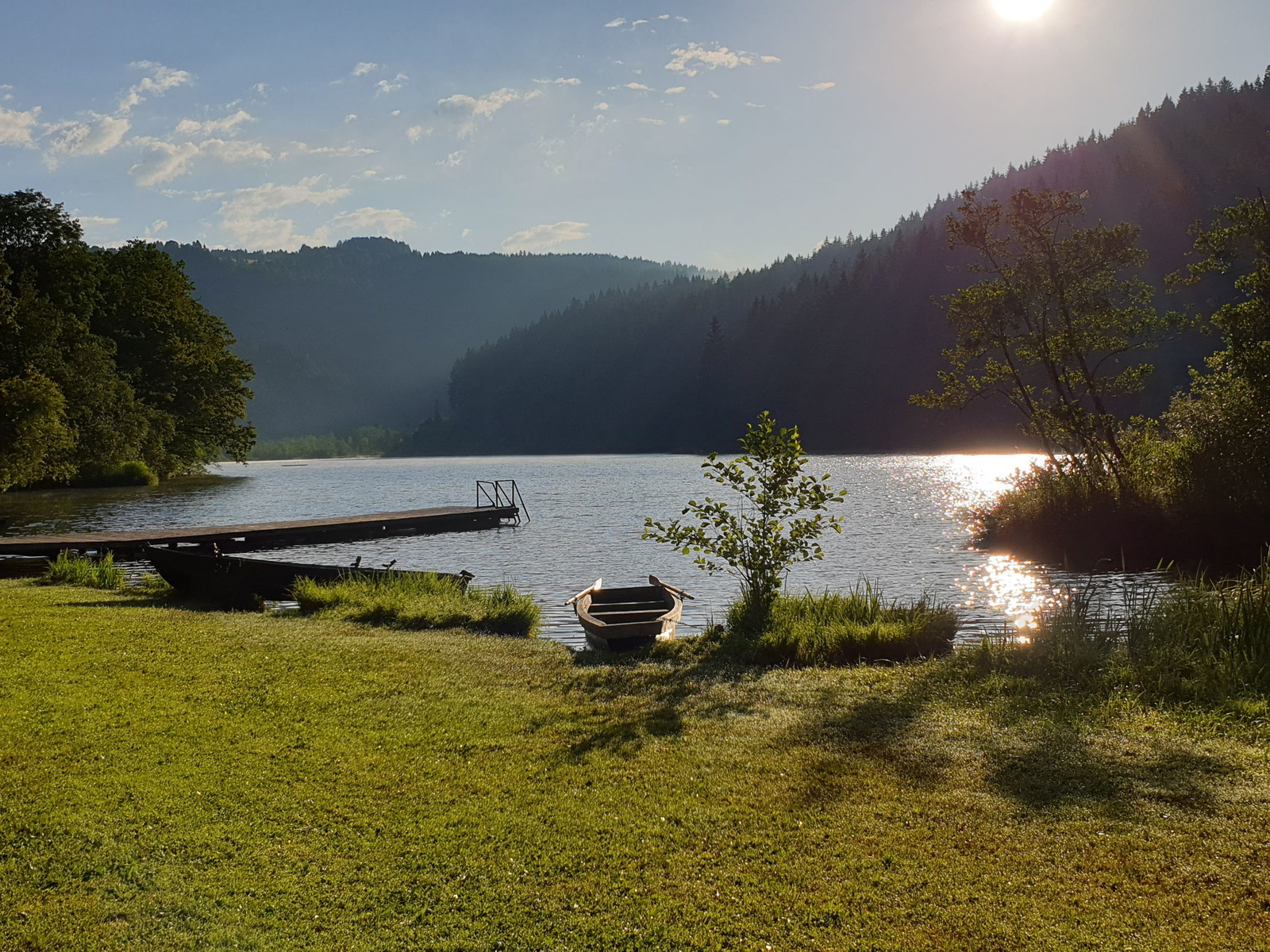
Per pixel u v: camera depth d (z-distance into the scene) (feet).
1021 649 29.78
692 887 14.32
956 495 143.13
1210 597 32.65
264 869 15.05
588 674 29.14
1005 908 13.33
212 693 25.72
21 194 169.27
